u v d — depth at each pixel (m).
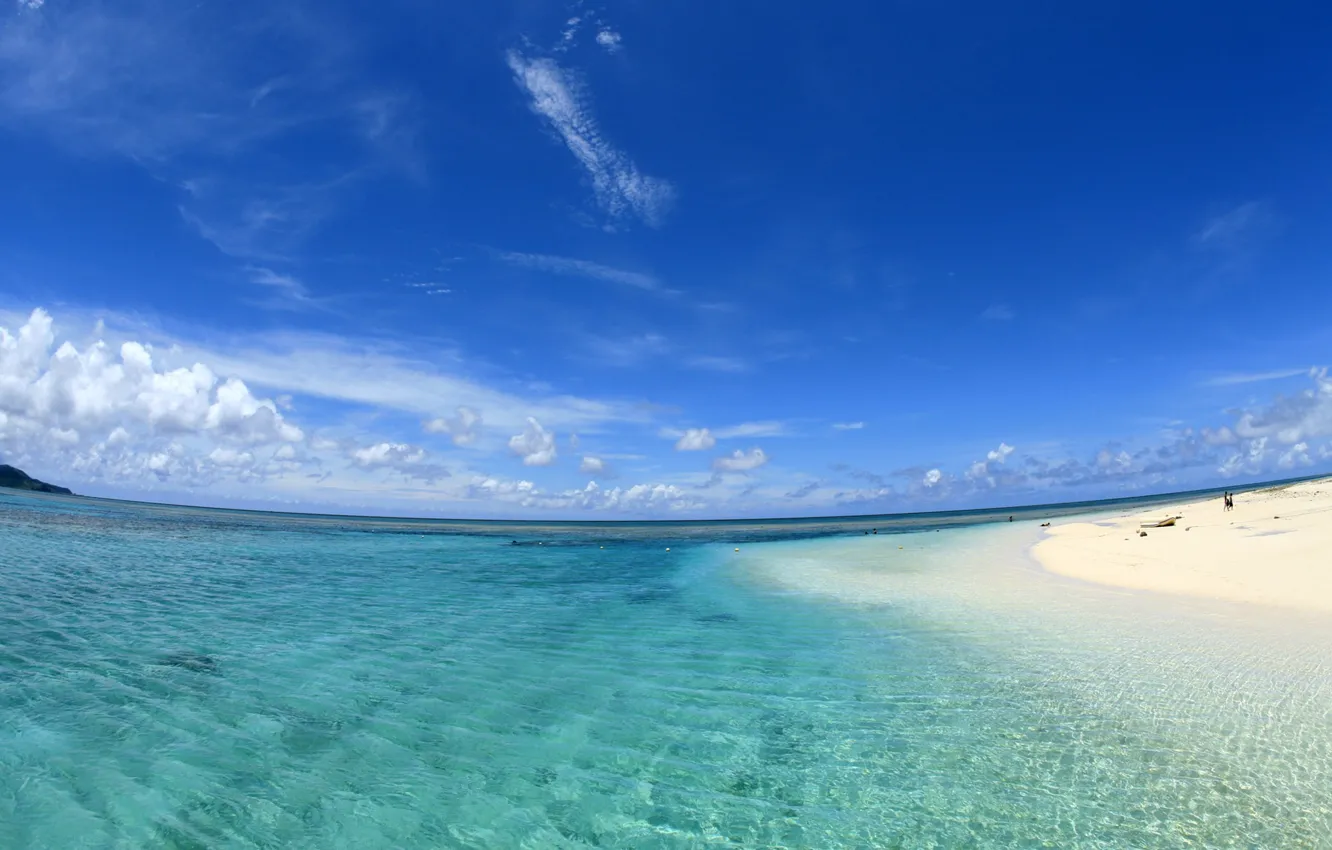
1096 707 9.04
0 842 5.98
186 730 8.74
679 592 21.78
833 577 24.64
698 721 9.22
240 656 12.42
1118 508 94.06
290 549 37.72
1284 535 21.77
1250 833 5.95
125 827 6.34
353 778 7.48
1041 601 16.78
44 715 9.09
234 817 6.59
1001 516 113.06
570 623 16.06
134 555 29.23
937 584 21.20
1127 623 13.55
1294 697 8.83
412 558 34.69
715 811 6.80
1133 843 5.91
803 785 7.30
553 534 73.88
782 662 12.13
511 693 10.48
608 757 8.09
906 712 9.28
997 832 6.23
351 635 14.45
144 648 12.77
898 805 6.80
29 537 33.91
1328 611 12.91
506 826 6.53
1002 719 8.84
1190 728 8.16
